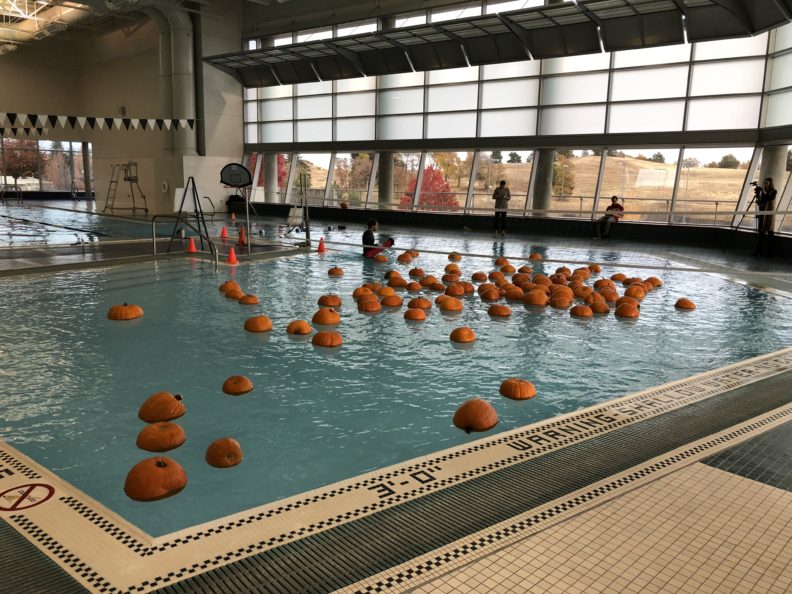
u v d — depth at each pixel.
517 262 9.69
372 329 5.22
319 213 18.95
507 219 15.38
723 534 2.05
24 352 4.38
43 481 2.45
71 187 27.58
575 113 14.38
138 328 5.12
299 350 4.54
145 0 16.88
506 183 15.17
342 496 2.32
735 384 3.80
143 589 1.74
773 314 5.99
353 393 3.65
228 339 4.82
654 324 5.53
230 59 17.34
